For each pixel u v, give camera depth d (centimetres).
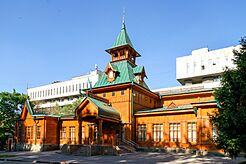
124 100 3841
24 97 5144
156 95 4553
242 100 1527
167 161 2377
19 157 2939
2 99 4903
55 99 11019
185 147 3331
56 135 4284
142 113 3728
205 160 2427
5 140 4909
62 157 2881
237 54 1656
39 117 4134
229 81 1582
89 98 3378
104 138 3859
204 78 8356
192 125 3338
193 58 8500
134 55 4650
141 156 2881
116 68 4200
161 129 3594
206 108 3012
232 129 1515
